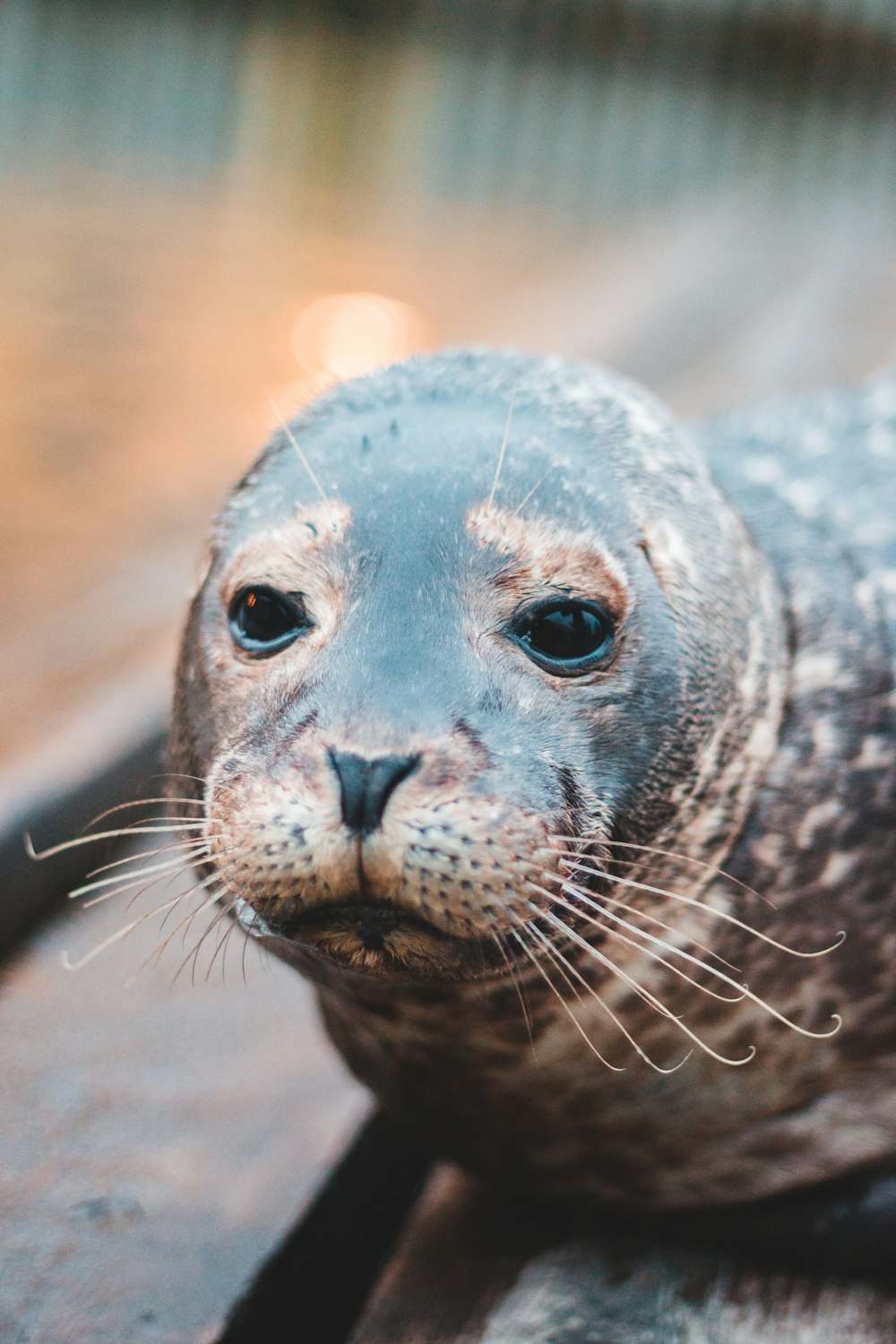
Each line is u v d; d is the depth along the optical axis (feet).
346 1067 3.39
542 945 2.97
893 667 3.38
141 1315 3.15
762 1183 3.21
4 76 19.20
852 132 21.39
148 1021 3.77
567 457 3.07
